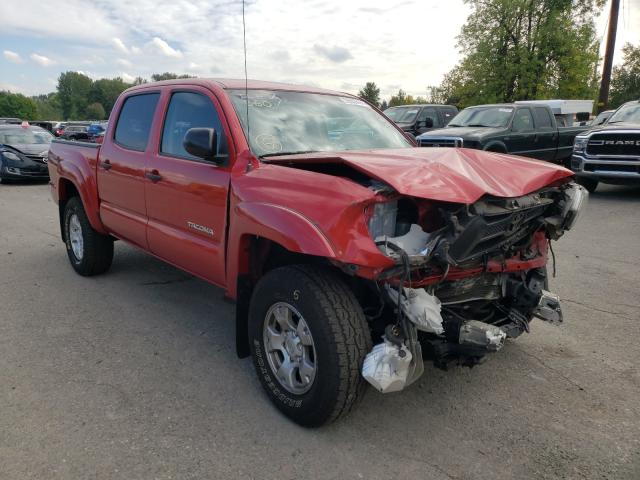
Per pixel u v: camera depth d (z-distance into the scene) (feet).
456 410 10.49
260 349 10.41
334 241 8.39
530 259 11.37
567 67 103.19
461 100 115.75
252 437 9.52
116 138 16.22
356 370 8.94
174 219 13.23
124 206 15.58
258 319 10.30
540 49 103.14
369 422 10.04
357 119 14.10
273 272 9.84
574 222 11.40
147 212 14.43
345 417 10.15
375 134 13.94
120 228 16.11
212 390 11.14
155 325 14.56
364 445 9.35
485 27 106.42
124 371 11.91
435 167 9.34
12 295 16.87
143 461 8.83
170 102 13.94
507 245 10.35
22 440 9.32
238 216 10.35
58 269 19.88
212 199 11.60
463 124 43.14
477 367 12.20
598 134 33.94
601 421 10.13
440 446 9.35
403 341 8.76
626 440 9.53
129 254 21.85
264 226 9.46
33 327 14.32
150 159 14.03
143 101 15.30
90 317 15.07
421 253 8.79
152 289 17.51
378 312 9.75
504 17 103.19
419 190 8.54
